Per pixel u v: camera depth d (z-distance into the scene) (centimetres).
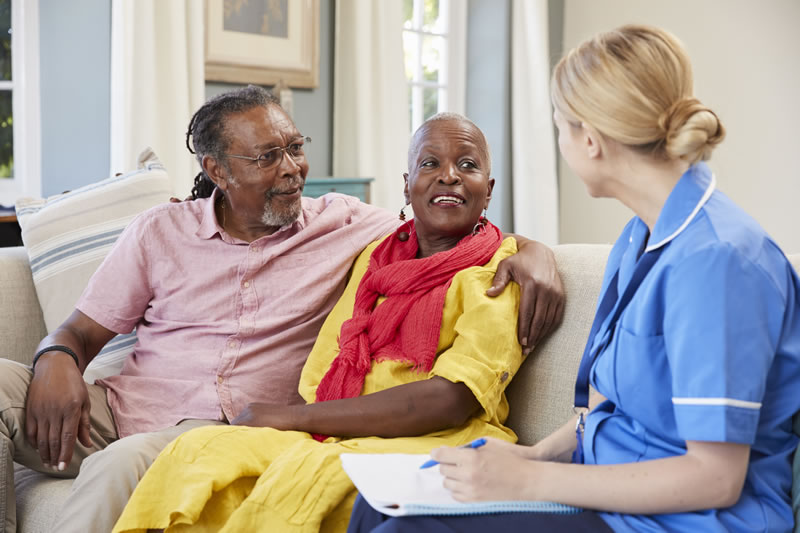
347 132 412
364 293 169
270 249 190
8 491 160
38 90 314
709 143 107
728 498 100
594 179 117
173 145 323
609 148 113
